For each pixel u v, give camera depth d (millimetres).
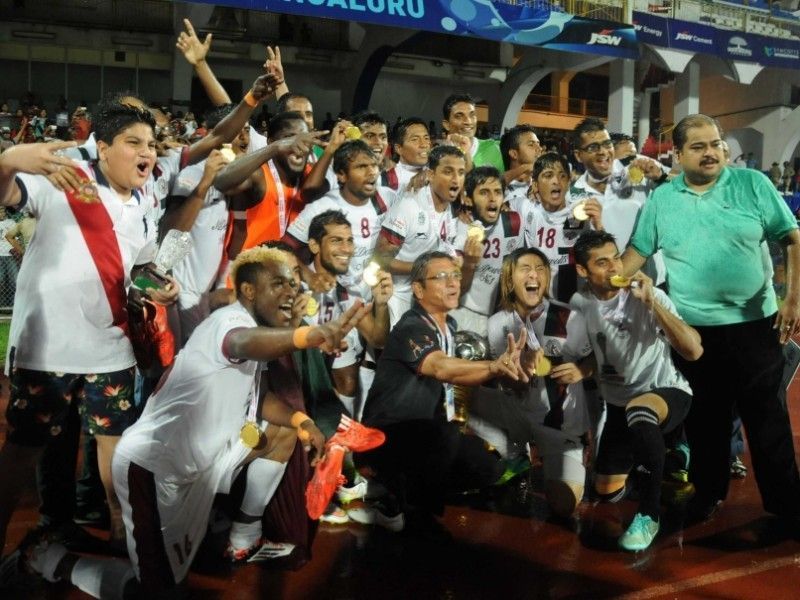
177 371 3031
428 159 5191
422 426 4062
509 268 4574
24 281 3320
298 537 3518
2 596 3336
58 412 3342
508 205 5500
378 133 5824
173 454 3006
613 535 4184
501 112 22984
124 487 3043
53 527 3832
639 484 5008
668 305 4129
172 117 16906
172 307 4734
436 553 3916
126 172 3375
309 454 3586
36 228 3305
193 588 3469
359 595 3441
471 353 4551
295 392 3512
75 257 3307
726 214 4105
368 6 14570
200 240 4797
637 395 4238
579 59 21203
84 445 4152
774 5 24625
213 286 4945
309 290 4312
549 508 4590
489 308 5438
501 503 4664
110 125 3355
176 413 3008
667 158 19062
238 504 3547
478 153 6660
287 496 3502
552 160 5273
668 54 21500
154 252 3545
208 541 3877
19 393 3312
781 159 27719
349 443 2986
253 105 4594
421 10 15312
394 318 5180
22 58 21047
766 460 4195
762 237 4117
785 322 4027
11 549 3732
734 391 4258
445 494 4508
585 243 4195
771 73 27500
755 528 4297
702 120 4129
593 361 4445
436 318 4191
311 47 23469
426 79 25750
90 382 3420
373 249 5156
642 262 4477
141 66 21953
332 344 2742
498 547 4008
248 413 3219
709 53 22047
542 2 18188
